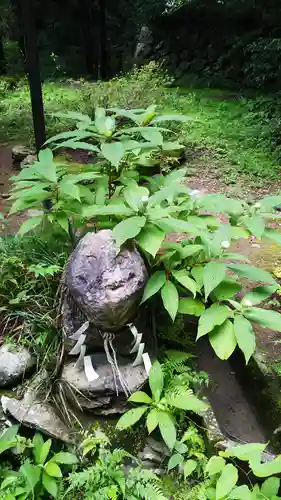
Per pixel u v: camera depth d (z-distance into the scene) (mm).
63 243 3252
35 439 2543
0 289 3096
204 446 2561
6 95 9969
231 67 11156
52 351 2859
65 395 2697
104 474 2332
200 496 2305
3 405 2713
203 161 6633
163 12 12250
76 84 11211
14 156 6324
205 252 2740
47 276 3104
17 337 2979
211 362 3129
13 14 11141
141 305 2732
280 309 3527
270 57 10086
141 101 7965
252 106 9039
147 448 2568
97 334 2662
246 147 7246
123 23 12906
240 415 2807
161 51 12617
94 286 2428
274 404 2730
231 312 2568
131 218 2498
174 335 3059
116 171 3195
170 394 2562
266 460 2457
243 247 4391
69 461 2422
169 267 2705
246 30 11133
